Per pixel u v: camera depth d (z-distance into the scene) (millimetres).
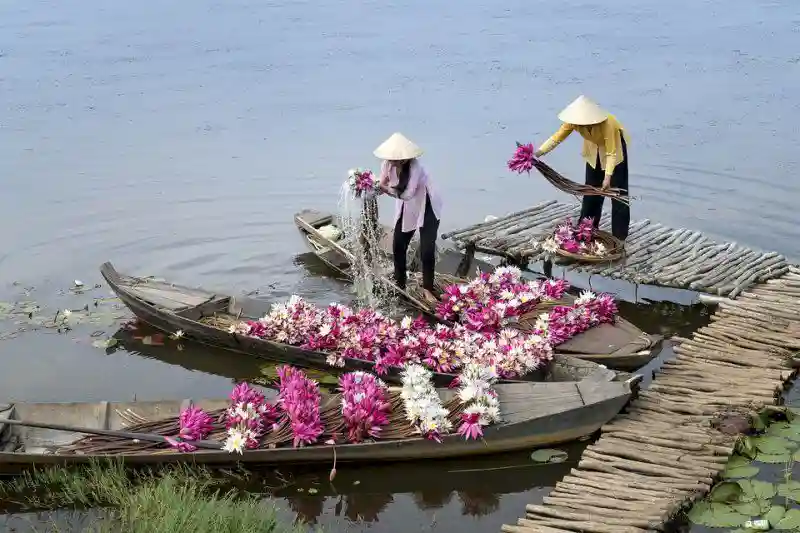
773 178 13531
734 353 8547
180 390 8727
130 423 7586
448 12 23891
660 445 7266
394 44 21031
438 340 8398
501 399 7594
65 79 18578
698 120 15852
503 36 21484
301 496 7207
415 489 7367
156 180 13852
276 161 14500
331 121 16281
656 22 22328
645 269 10156
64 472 7133
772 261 10406
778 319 9102
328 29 22422
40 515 6918
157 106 17109
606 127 9977
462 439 7324
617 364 8422
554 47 20469
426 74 18812
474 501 7191
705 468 6957
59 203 13047
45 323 9930
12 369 9070
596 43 20641
